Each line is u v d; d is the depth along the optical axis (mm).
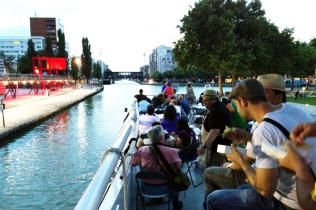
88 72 145625
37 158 20156
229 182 3266
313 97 40719
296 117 2039
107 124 34688
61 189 14938
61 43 124188
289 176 2014
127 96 79125
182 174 4109
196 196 4898
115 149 2031
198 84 105250
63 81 103812
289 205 2068
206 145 4680
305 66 48281
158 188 4023
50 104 46250
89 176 16828
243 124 5258
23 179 16234
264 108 2195
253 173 2238
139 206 4355
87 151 22234
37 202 13453
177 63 24750
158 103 13859
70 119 37469
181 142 5430
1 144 22438
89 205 1215
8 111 35688
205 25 22125
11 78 56938
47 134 27594
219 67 22359
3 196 14109
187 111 12414
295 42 30422
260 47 24656
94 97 75250
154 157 4109
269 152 1877
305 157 1718
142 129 7598
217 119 4680
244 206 2307
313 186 1655
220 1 23438
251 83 2242
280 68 28719
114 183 3391
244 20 25094
